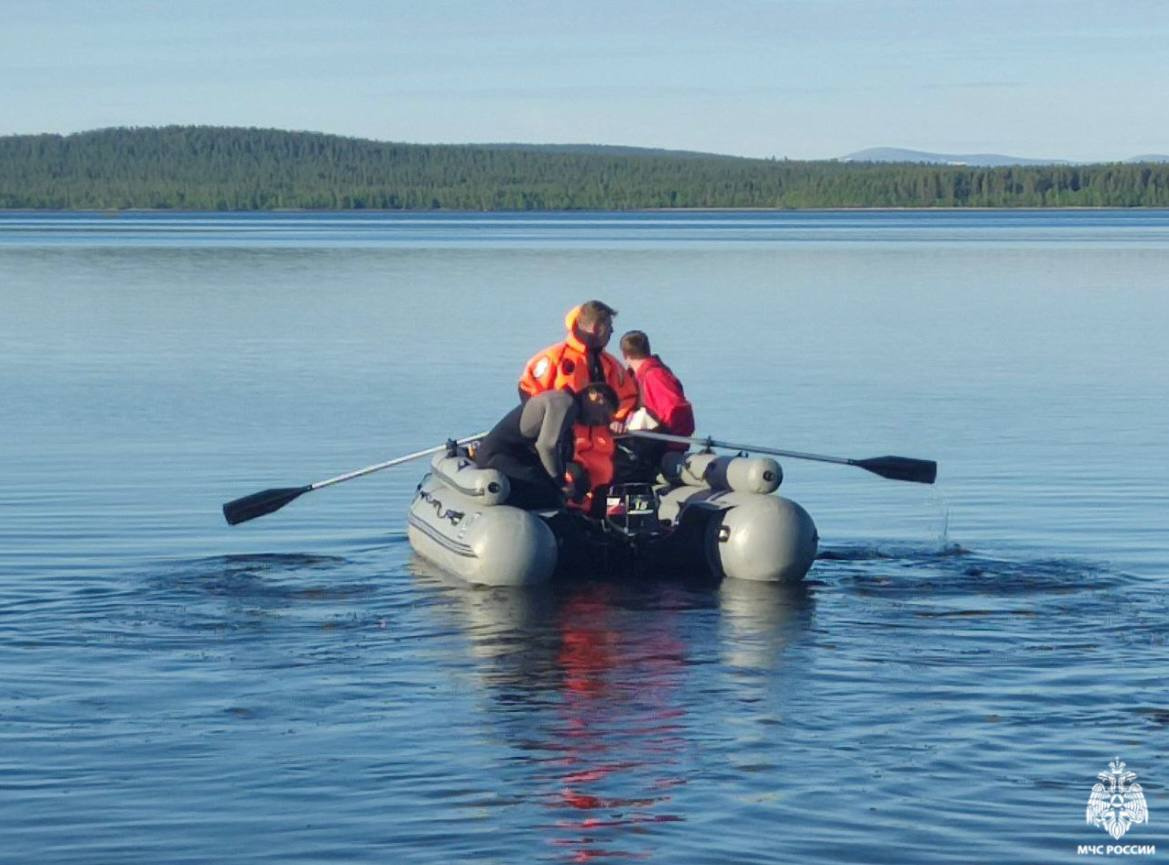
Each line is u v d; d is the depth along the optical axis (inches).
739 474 461.4
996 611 407.5
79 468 629.9
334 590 435.8
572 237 3265.3
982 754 295.6
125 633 386.6
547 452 458.0
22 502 560.7
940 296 1553.9
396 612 411.5
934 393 852.0
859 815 267.0
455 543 449.1
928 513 544.4
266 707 326.6
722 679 346.6
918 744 301.3
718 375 927.0
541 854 252.5
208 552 485.1
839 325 1249.4
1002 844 255.6
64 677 347.6
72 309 1397.6
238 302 1477.6
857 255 2374.5
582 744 302.8
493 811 269.6
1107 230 3656.5
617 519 456.4
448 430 724.7
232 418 761.6
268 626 394.9
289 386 879.1
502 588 438.6
